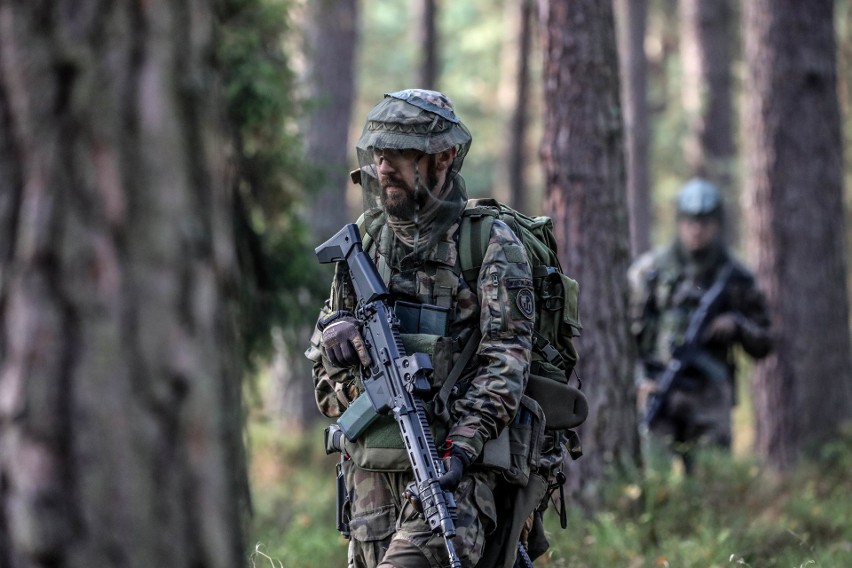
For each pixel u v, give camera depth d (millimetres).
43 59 3977
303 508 19938
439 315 8023
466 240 8094
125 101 4027
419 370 7645
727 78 44531
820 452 22328
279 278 18234
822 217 23047
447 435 7801
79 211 3982
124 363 4000
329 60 33312
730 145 44656
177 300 4082
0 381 3982
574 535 13477
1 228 3988
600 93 14719
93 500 3969
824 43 23234
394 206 8070
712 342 18125
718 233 18406
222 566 4152
